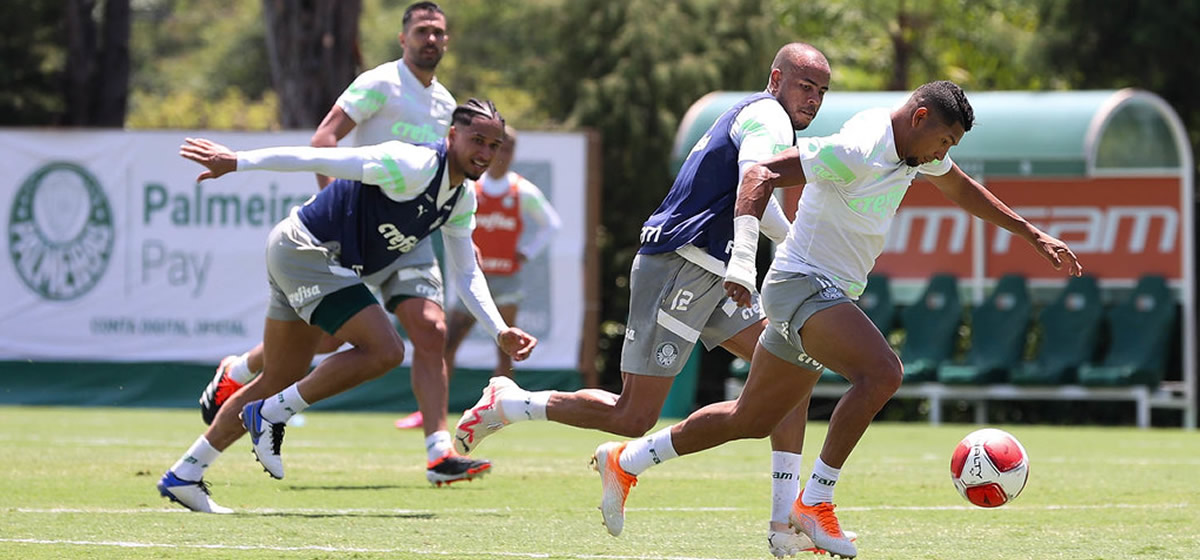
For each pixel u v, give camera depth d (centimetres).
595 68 8944
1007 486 2228
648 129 8662
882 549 2216
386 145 2477
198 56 17525
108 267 6016
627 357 2272
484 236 4872
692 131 6362
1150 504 2872
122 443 4106
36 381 6050
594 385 5962
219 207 5978
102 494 2803
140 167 5997
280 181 5953
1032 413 6850
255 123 12838
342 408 6028
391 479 3195
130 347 6019
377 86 3011
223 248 5978
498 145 2523
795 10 10888
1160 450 4566
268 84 16362
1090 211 6325
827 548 1986
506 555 2073
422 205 2514
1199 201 6938
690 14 8962
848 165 1927
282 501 2748
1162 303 6150
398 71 3044
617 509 2138
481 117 2502
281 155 2380
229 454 3797
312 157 2400
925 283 6456
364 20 15875
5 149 6031
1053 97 6231
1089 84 7700
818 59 2216
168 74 17325
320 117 7069
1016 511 2731
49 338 6038
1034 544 2273
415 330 2877
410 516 2528
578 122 8706
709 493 2992
